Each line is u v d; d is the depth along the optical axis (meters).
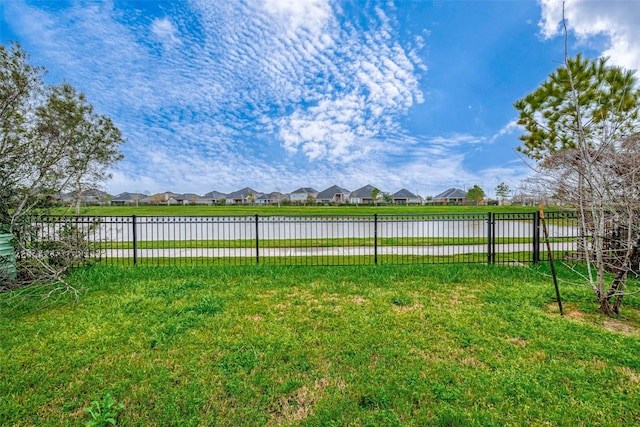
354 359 2.85
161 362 2.82
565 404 2.20
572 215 6.97
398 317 3.89
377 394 2.29
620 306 4.34
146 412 2.13
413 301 4.55
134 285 5.39
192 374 2.62
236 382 2.49
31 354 2.96
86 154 7.09
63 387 2.44
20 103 5.56
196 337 3.33
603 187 4.25
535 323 3.66
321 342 3.22
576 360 2.83
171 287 5.25
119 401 2.26
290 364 2.77
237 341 3.21
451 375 2.56
